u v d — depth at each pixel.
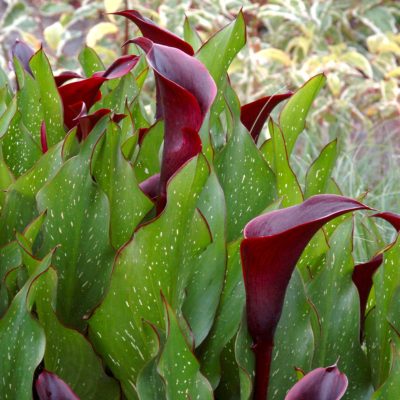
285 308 1.04
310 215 0.93
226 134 1.20
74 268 1.08
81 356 1.02
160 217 0.99
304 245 0.93
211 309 1.03
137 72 1.50
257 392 1.00
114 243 1.10
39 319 1.02
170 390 0.96
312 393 0.91
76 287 1.08
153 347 0.99
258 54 3.41
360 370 1.08
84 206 1.07
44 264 0.99
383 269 1.06
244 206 1.13
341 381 0.90
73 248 1.08
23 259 1.03
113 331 1.01
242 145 1.12
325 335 1.08
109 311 1.01
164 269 1.01
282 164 1.16
